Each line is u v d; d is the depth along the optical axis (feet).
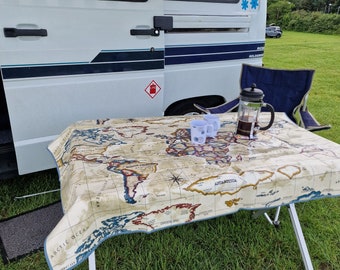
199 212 4.09
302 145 5.35
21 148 6.54
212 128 5.43
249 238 6.51
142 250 6.08
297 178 4.45
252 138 5.52
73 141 5.10
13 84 6.01
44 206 7.20
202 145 5.16
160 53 7.54
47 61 6.18
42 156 6.83
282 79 8.64
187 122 6.20
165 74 8.36
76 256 3.42
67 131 5.64
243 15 9.33
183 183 4.00
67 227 3.37
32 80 6.16
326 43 53.31
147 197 3.78
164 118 6.40
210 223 6.88
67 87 6.58
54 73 6.34
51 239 3.28
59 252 3.28
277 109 8.67
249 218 7.10
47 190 7.74
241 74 9.09
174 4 7.85
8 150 6.80
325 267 5.96
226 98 9.95
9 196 7.47
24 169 6.76
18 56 5.87
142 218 3.84
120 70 7.13
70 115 6.84
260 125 6.25
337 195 4.85
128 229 3.85
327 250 6.27
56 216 6.91
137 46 7.15
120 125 5.89
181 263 5.84
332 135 12.20
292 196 4.55
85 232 3.49
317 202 7.85
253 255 6.06
